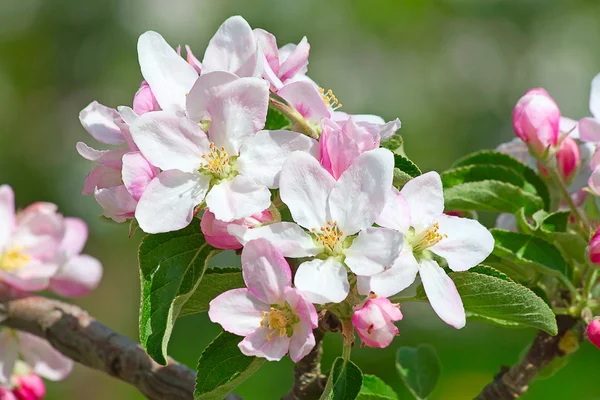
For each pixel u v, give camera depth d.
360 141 0.65
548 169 0.73
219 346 0.66
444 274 0.66
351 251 0.65
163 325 0.65
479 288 0.67
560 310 0.73
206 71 0.67
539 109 0.73
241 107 0.65
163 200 0.65
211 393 0.66
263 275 0.64
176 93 0.67
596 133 0.72
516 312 0.67
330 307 0.67
